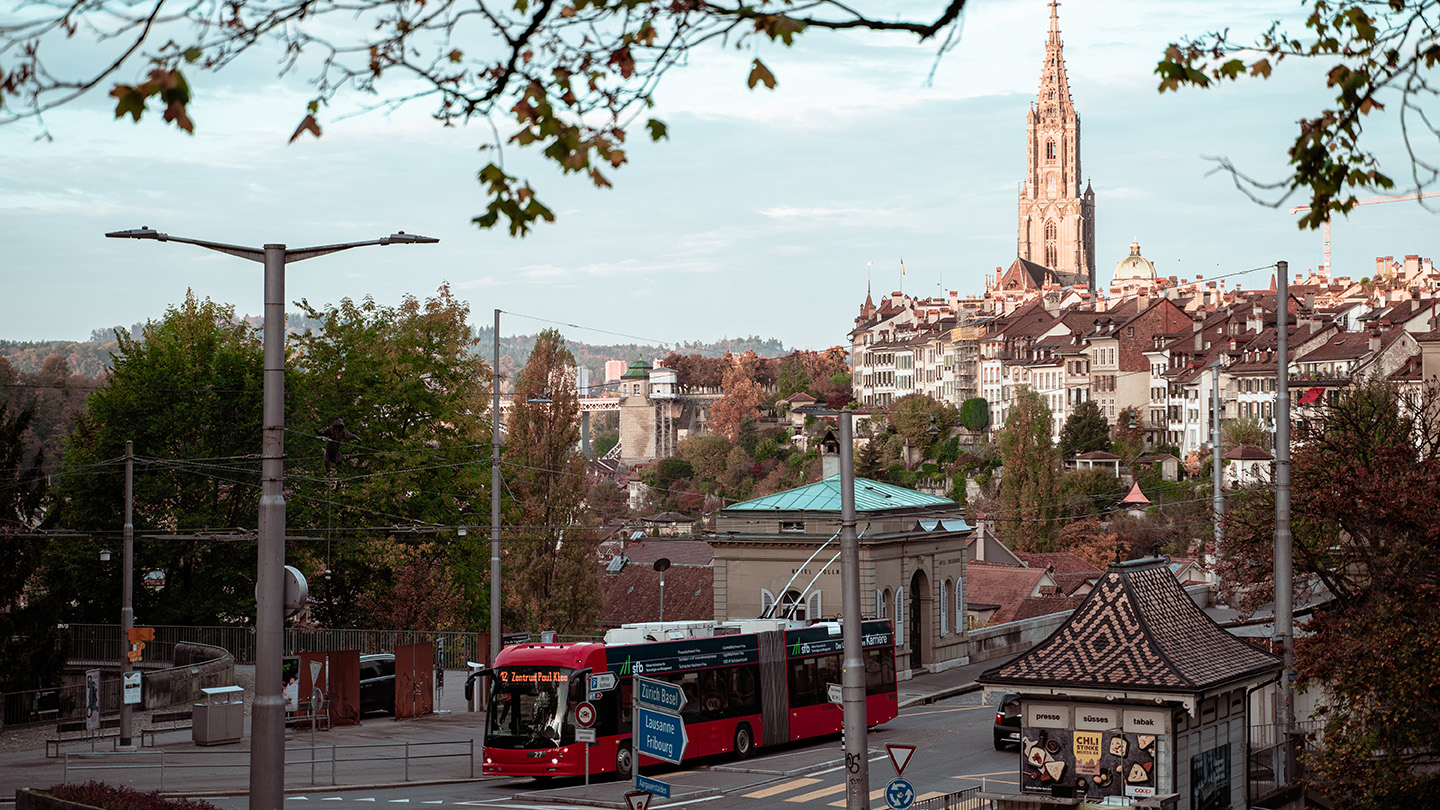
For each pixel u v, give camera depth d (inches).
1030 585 3538.4
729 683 1676.9
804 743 1840.6
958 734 1847.9
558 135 309.3
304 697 1913.1
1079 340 7534.5
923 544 2447.1
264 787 757.3
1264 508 1748.3
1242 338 6491.1
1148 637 1102.4
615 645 1550.2
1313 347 5954.7
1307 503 1465.3
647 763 1587.1
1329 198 391.5
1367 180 387.2
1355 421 1727.4
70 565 2689.5
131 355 2871.6
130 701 1716.3
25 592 2206.0
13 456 2076.8
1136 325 7219.5
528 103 311.1
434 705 2111.2
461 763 1647.4
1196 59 378.0
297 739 1812.3
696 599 3905.0
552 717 1489.9
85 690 2016.5
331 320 3061.0
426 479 2972.4
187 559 2785.4
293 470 2827.3
